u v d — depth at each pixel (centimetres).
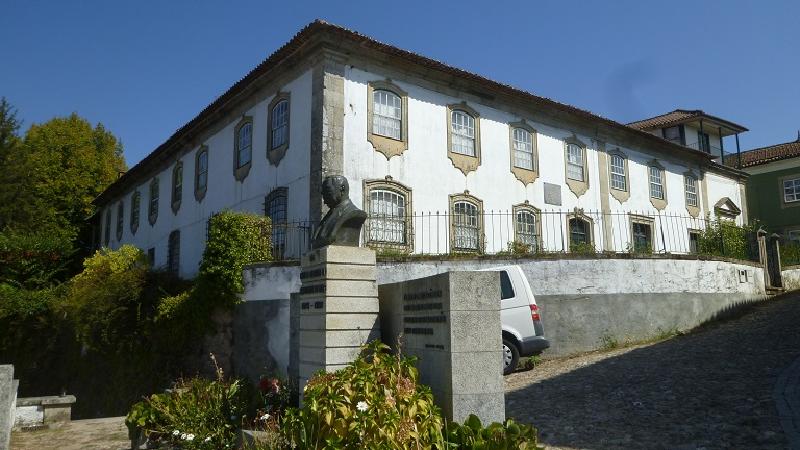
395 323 650
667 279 1484
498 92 1820
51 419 1059
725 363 977
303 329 709
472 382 517
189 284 1593
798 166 3312
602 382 945
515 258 1350
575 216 2006
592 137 2134
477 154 1769
